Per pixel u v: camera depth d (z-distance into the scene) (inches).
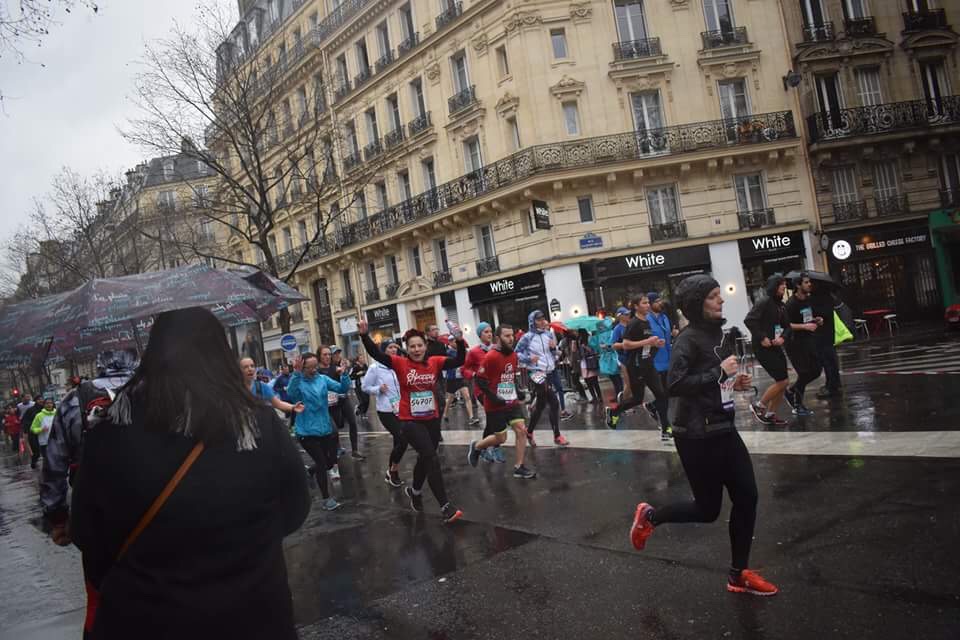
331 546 244.8
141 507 71.2
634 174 953.5
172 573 70.9
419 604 175.0
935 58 1043.9
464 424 558.3
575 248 954.7
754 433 325.4
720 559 175.2
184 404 74.4
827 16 1023.0
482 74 1026.7
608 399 587.8
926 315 1005.8
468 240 1080.8
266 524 77.1
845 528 181.2
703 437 152.9
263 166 1401.3
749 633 134.0
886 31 1034.7
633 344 335.6
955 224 1000.9
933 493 196.4
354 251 1270.9
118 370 177.6
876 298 1000.9
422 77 1125.1
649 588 163.5
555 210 957.8
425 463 257.6
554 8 968.9
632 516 224.2
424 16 1112.8
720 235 970.7
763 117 984.3
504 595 173.0
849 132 991.6
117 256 1251.8
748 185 997.8
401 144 1163.3
